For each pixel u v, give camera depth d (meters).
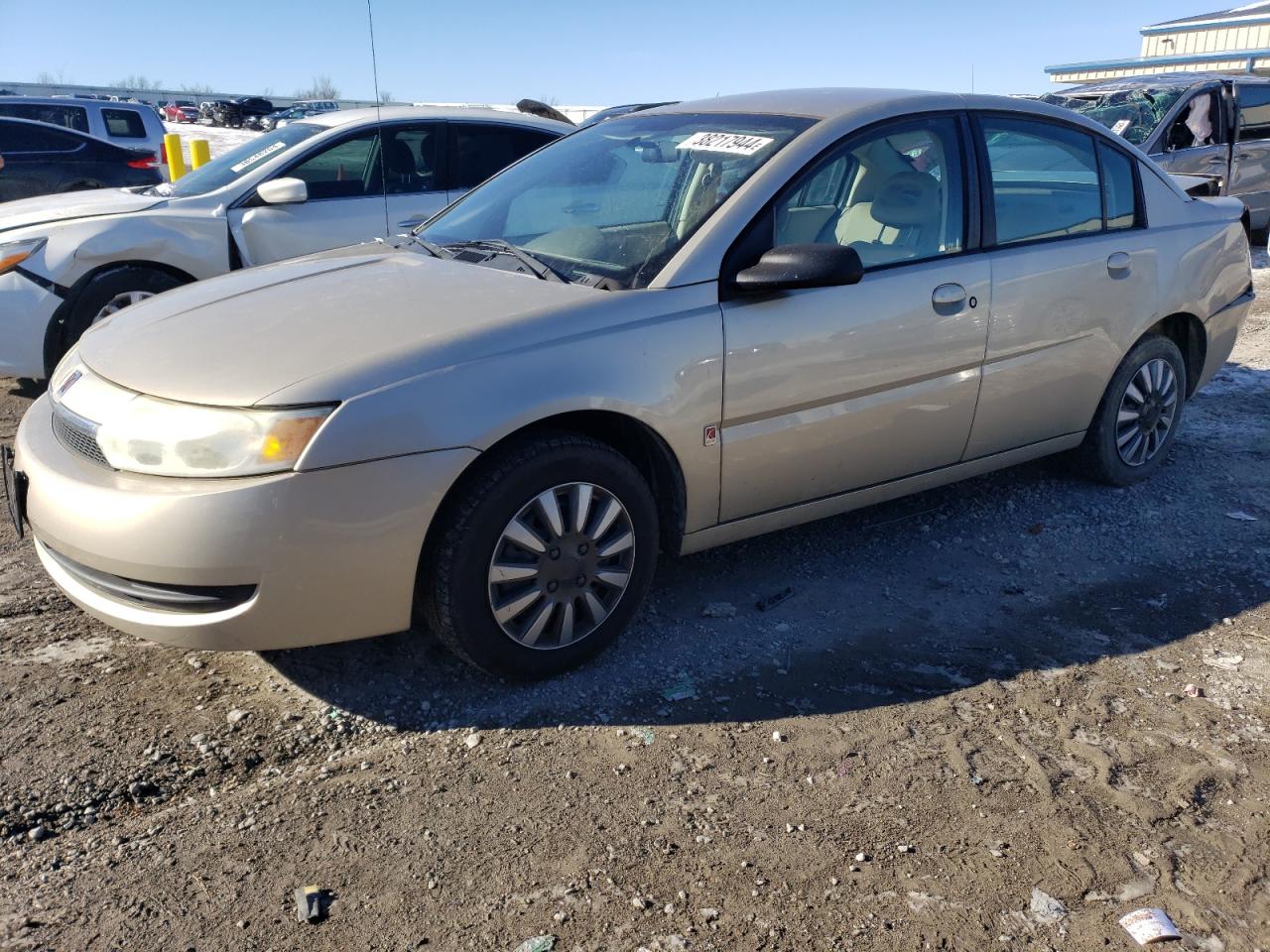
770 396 3.39
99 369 3.09
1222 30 25.91
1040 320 4.08
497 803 2.67
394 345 2.90
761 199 3.43
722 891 2.38
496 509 2.93
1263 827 2.61
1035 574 3.99
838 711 3.09
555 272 3.45
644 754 2.87
